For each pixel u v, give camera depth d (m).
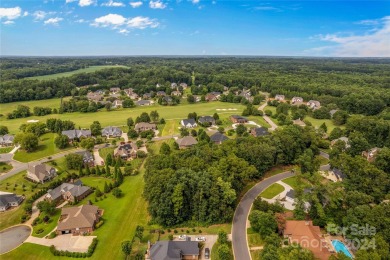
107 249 66.00
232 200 75.19
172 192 74.56
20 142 123.94
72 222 72.62
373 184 82.81
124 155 118.44
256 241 68.06
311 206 74.19
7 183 98.12
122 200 87.12
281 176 101.56
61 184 94.81
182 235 70.12
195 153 100.50
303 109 190.12
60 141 128.25
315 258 59.03
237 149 98.62
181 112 196.25
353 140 114.94
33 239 69.94
